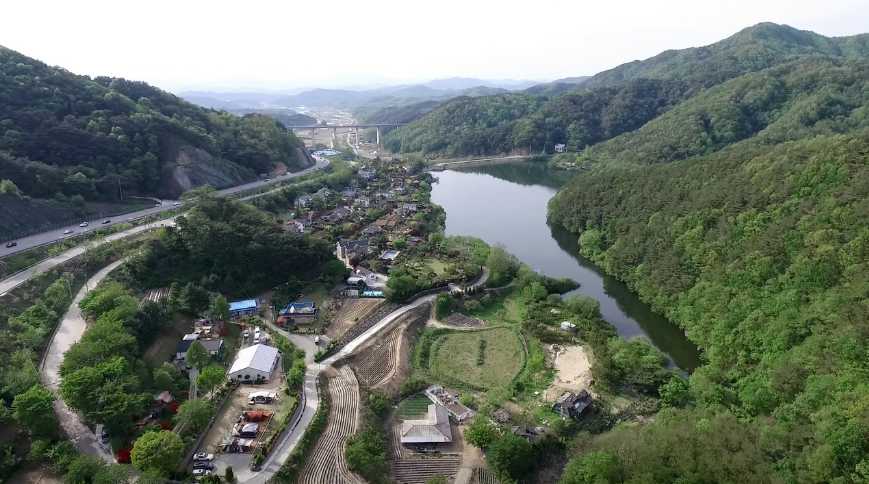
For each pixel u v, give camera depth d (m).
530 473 85.38
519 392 107.69
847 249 103.88
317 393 100.62
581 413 98.44
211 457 80.94
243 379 103.38
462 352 124.00
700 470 69.88
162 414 89.94
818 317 97.12
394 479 83.50
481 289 154.12
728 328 112.62
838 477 66.19
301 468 82.19
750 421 88.00
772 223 124.38
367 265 168.12
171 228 150.38
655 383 105.81
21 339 100.62
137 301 116.56
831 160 123.94
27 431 80.94
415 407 102.31
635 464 74.50
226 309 122.88
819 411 78.75
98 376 84.56
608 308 146.38
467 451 90.06
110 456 79.12
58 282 121.69
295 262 151.88
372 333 126.19
